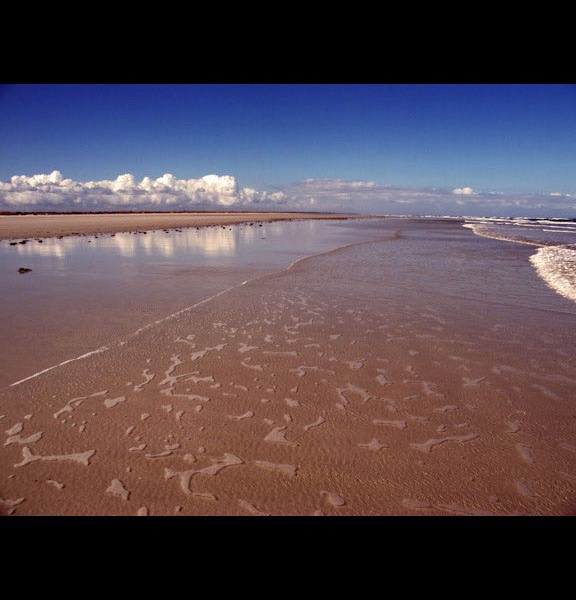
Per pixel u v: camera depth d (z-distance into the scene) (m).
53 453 2.69
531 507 2.26
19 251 13.80
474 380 3.92
